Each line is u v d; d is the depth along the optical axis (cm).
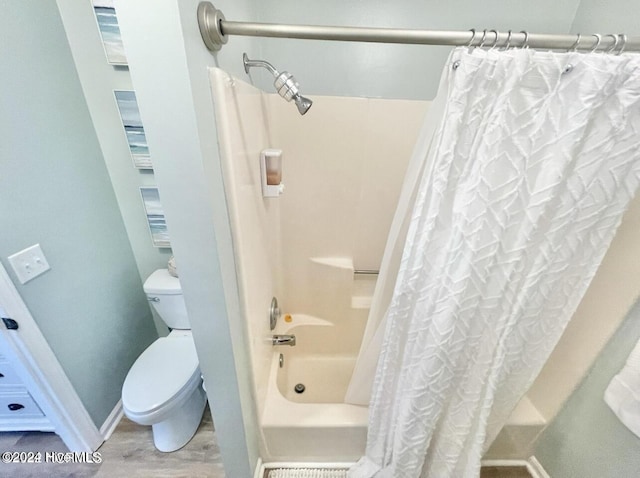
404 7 116
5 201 91
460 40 59
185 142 52
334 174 141
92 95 118
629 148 59
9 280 93
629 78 53
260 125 98
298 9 116
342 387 154
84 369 123
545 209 65
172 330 154
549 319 81
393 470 99
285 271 160
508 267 71
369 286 171
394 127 132
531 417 112
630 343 85
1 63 89
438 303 76
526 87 56
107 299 135
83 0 103
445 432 96
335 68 125
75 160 116
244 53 88
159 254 151
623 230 84
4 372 110
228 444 97
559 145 59
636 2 91
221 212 64
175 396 115
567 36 59
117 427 139
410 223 77
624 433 86
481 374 85
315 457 117
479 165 63
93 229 126
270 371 129
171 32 45
